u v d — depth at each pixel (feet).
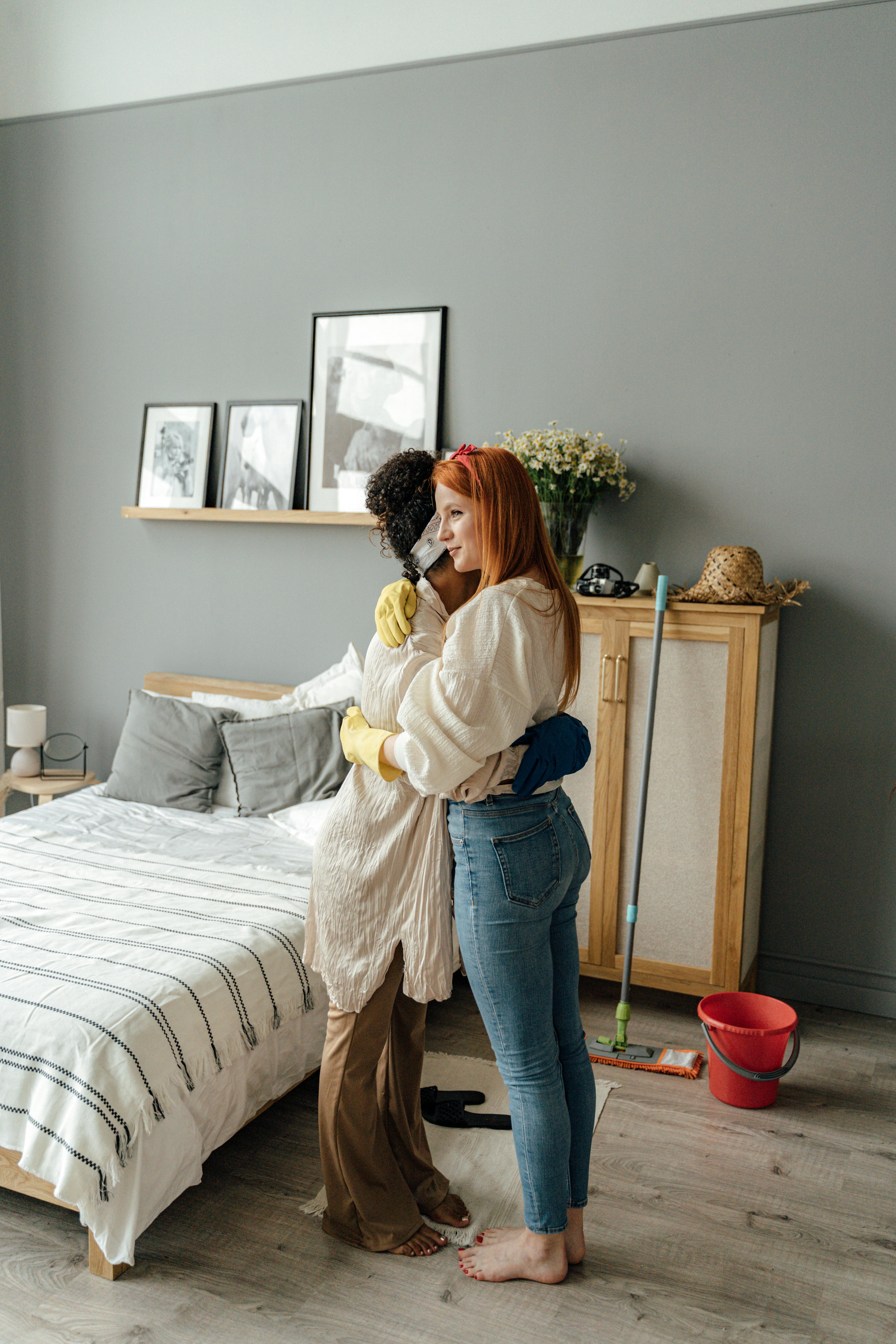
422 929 5.60
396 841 5.65
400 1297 5.74
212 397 12.28
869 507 9.41
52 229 13.00
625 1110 7.89
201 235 12.14
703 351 9.88
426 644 5.49
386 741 5.33
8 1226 6.34
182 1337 5.43
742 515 9.87
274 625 12.18
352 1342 5.41
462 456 5.29
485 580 5.22
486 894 5.20
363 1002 5.73
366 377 11.31
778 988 10.12
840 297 9.35
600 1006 9.79
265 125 11.64
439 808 5.60
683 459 10.05
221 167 11.93
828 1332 5.54
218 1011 6.49
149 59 12.10
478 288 10.75
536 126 10.34
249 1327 5.51
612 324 10.21
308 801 10.47
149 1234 6.27
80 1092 5.65
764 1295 5.82
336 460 11.52
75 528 13.30
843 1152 7.36
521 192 10.48
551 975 5.41
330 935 5.81
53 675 13.66
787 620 9.77
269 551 12.10
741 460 9.83
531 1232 5.72
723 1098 8.01
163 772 11.00
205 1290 5.78
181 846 9.47
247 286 11.94
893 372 9.23
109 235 12.67
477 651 4.93
